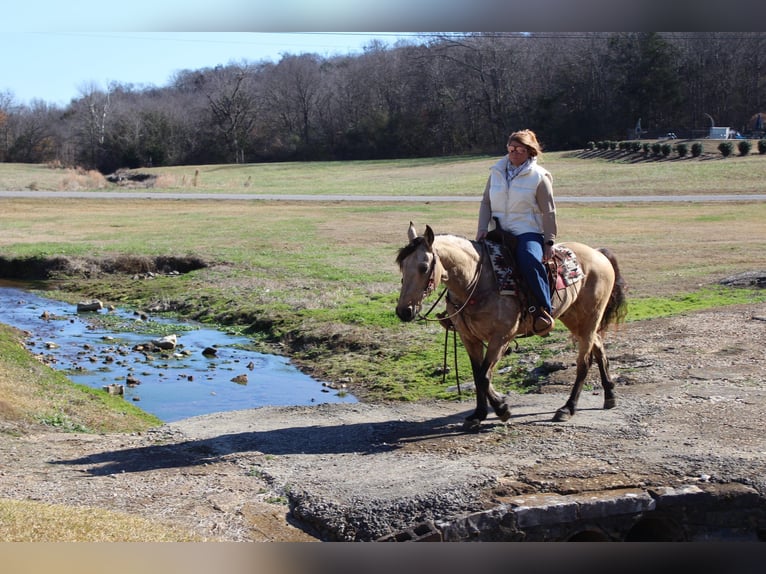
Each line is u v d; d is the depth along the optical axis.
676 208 42.56
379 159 108.69
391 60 112.62
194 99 120.44
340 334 16.64
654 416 8.96
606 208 43.38
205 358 16.39
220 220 40.91
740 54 88.94
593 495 6.70
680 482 6.91
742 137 83.81
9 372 12.56
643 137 88.69
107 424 10.88
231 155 113.50
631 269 23.72
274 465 8.06
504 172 8.41
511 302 8.24
